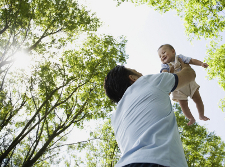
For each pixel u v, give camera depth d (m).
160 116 0.94
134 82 1.23
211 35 7.71
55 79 9.98
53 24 11.03
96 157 12.89
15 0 9.16
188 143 14.80
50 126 10.25
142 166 0.72
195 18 7.80
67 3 11.03
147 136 0.85
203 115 2.81
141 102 1.02
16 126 9.57
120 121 1.08
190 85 2.80
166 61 3.04
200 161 15.15
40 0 10.30
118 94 1.31
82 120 9.73
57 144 9.83
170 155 0.76
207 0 7.31
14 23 9.17
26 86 9.27
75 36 11.83
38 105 9.88
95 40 11.23
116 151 12.68
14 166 7.86
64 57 10.78
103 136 13.10
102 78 10.19
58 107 10.54
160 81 1.13
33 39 11.07
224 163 15.14
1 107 8.96
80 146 9.50
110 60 10.35
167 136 0.86
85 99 10.07
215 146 15.48
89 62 10.27
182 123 14.51
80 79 10.20
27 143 9.84
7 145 7.70
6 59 9.11
